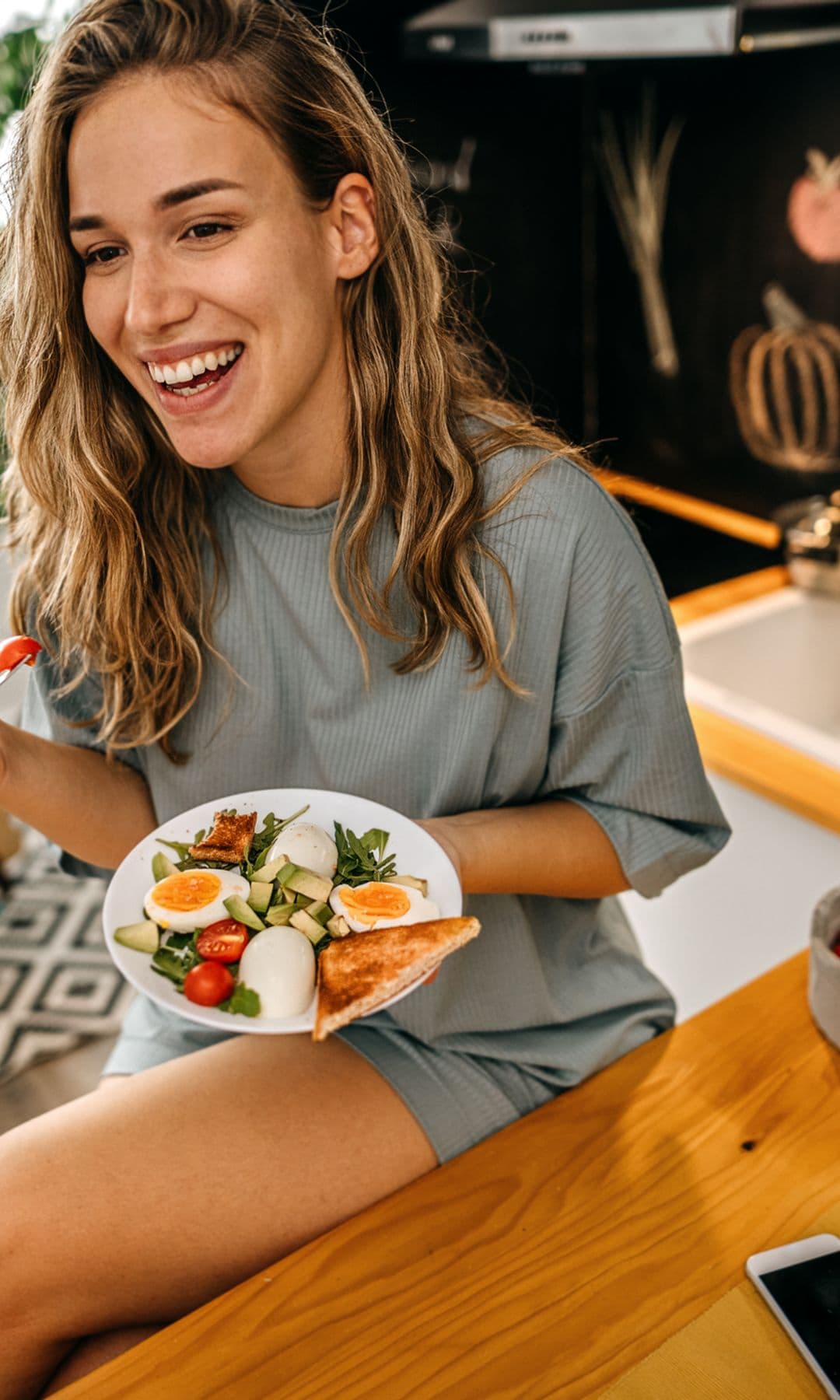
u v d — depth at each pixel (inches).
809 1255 33.7
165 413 36.8
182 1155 38.8
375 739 44.0
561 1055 45.4
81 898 96.3
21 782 44.1
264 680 44.4
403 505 39.9
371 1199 40.6
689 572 89.2
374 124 37.5
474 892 41.2
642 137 90.7
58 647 46.6
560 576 41.1
